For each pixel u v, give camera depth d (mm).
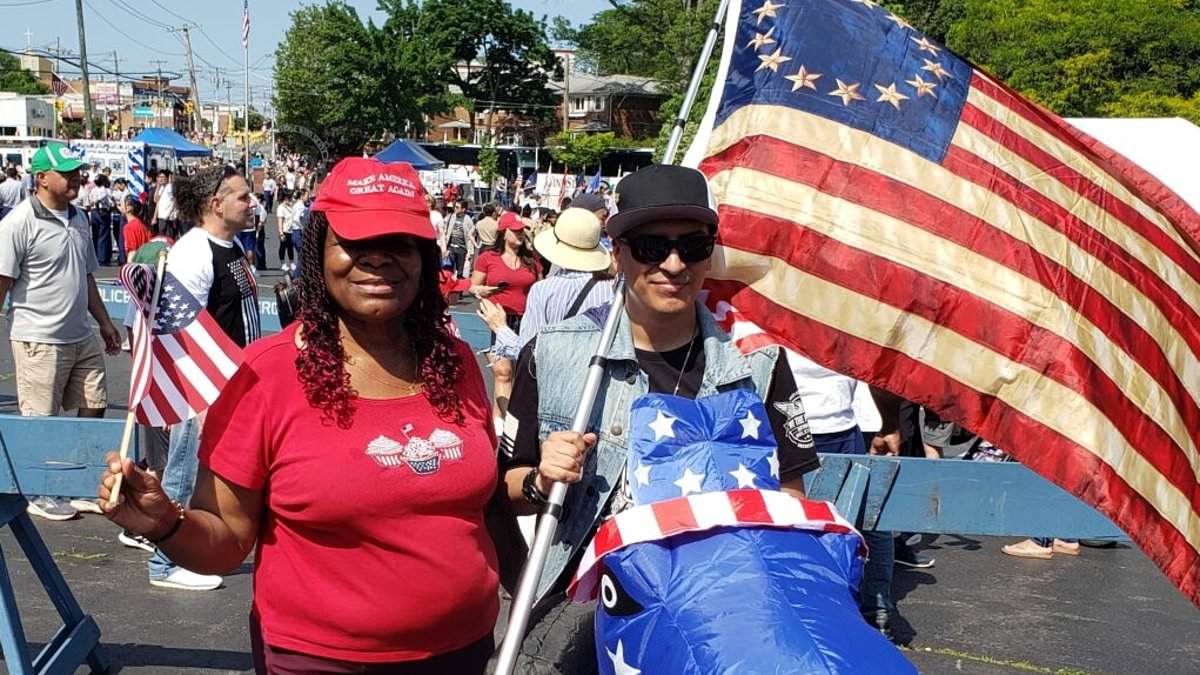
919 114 3730
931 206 3629
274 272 23953
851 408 5312
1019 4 33844
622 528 2479
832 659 2094
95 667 4566
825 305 3553
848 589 2416
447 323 2695
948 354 3555
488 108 82500
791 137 3645
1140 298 3711
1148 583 6688
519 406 2914
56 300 6480
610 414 2812
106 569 5855
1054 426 3512
